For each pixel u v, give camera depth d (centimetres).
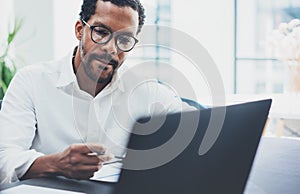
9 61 331
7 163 102
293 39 257
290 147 129
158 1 344
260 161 110
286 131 258
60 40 354
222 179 66
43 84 131
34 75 133
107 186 85
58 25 354
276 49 268
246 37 371
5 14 343
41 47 359
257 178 93
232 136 67
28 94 131
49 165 95
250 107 69
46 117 129
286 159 112
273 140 141
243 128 68
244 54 372
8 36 335
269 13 362
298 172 99
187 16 360
